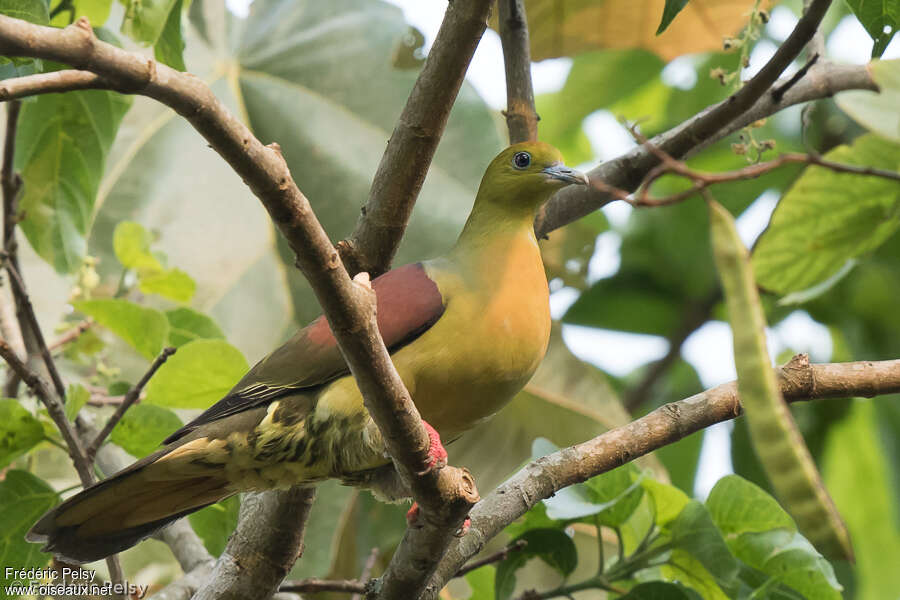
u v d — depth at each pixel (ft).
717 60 50.29
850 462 48.29
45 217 30.25
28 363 30.22
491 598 29.60
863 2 22.68
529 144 27.68
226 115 16.19
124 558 37.35
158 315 28.91
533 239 26.91
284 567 25.57
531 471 24.34
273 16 42.14
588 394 39.19
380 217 23.98
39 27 15.25
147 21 26.02
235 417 23.84
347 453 23.84
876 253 46.78
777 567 26.89
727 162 49.47
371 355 17.88
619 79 52.03
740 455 45.06
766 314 47.70
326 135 40.78
